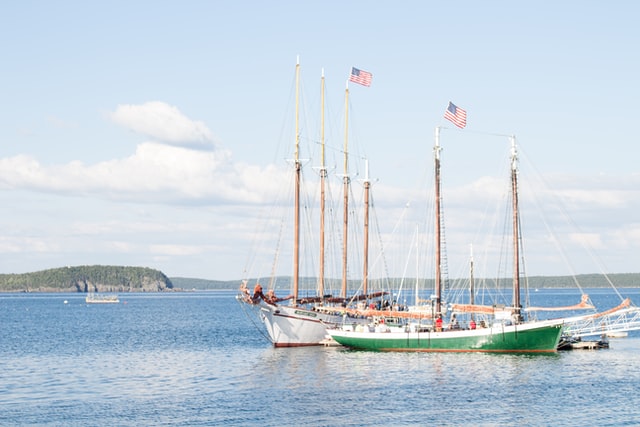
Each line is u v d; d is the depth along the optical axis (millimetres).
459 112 120250
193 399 79312
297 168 133375
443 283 128250
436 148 122875
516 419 68188
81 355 124875
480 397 77875
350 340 116875
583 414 69938
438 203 122750
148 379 94562
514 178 117125
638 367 96875
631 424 66062
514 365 98875
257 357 114625
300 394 80750
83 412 73375
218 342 149125
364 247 150875
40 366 109188
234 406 74938
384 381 87750
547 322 107375
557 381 86812
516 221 116500
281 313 121000
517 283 115500
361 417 69188
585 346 117875
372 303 133750
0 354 127375
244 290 120312
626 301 112625
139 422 68625
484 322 116438
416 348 112438
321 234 140000
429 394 79625
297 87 133250
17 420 70125
